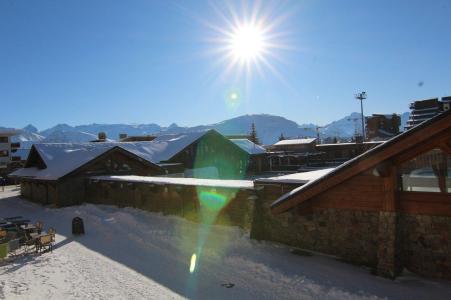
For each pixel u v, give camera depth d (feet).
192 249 48.75
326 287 35.55
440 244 36.52
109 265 43.57
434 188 37.14
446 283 35.55
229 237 53.06
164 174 109.60
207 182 65.36
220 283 37.55
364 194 41.42
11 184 172.55
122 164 98.53
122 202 79.77
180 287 36.63
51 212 82.38
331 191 44.14
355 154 175.01
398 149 37.09
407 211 38.32
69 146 114.01
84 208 81.20
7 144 217.56
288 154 174.81
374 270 39.29
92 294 35.29
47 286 37.70
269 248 47.96
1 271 42.86
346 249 43.27
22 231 56.70
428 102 89.35
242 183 60.64
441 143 35.78
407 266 38.68
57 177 86.63
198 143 134.62
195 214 62.95
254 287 36.37
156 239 53.93
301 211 45.52
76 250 50.60
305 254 45.34
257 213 51.72
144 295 34.76
